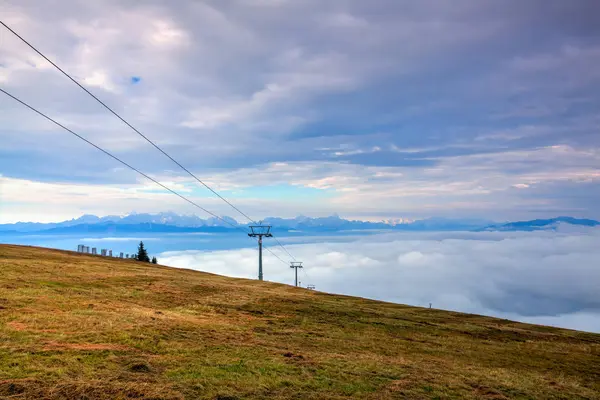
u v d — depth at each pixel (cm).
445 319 5606
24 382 1567
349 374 2180
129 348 2183
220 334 2847
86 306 3206
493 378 2494
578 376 3089
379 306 6200
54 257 6956
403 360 2745
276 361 2262
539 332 5359
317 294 7075
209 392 1691
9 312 2662
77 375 1708
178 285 5519
